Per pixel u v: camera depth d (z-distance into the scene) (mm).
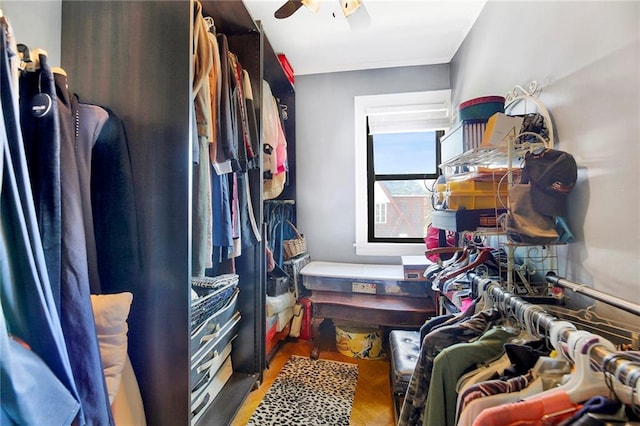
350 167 2949
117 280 1231
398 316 2301
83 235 1023
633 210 935
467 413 723
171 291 1222
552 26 1307
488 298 1115
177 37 1224
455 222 1270
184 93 1213
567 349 685
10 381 716
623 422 534
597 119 1064
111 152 1216
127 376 1187
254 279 2016
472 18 2186
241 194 1820
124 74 1250
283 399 1845
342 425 1629
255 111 1987
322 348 2512
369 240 3006
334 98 2973
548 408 632
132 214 1221
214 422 1529
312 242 3025
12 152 792
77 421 888
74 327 956
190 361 1230
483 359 884
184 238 1211
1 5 1127
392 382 1800
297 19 2207
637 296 922
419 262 2428
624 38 961
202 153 1367
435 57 2748
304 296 2674
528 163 1128
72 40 1285
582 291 914
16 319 780
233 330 1932
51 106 943
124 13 1263
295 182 3006
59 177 958
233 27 1929
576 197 1152
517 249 1491
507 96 1649
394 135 2977
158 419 1235
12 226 777
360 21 1740
